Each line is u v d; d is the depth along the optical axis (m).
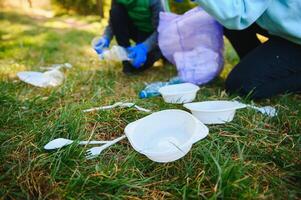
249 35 1.76
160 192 0.98
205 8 1.35
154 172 1.06
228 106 1.33
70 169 1.04
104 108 1.39
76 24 3.35
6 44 2.55
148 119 1.17
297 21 1.37
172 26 1.76
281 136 1.22
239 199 0.91
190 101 1.48
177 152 1.01
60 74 1.84
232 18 1.33
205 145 1.13
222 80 1.82
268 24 1.45
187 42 1.74
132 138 1.08
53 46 2.51
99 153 1.13
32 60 2.19
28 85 1.74
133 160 1.08
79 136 1.19
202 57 1.70
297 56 1.49
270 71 1.50
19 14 3.73
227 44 2.63
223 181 0.95
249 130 1.25
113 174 1.02
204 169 1.03
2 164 1.08
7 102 1.47
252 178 1.00
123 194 0.97
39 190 0.98
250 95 1.51
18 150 1.15
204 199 0.93
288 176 1.03
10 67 2.02
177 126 1.17
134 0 1.86
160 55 2.01
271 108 1.40
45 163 1.06
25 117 1.36
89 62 2.18
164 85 1.67
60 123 1.26
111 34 1.97
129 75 1.94
